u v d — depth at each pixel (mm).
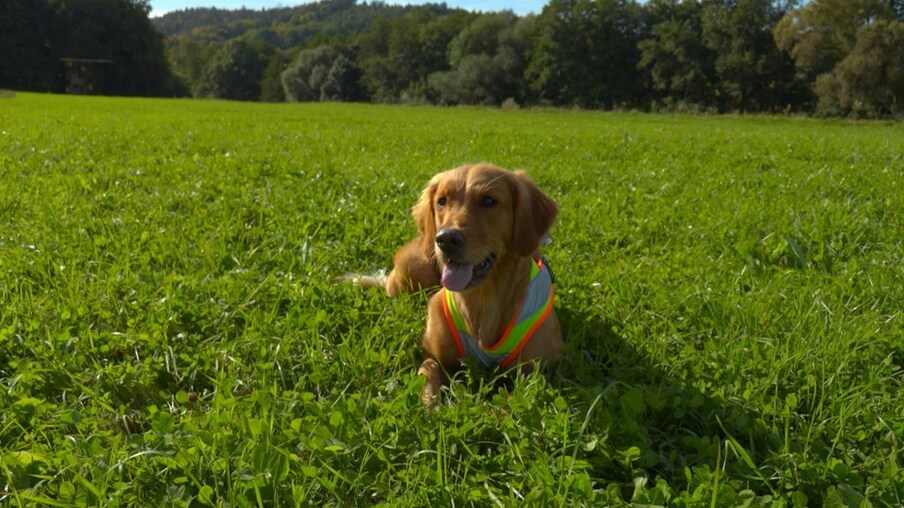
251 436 2771
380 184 8258
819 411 3129
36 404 3006
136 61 103875
